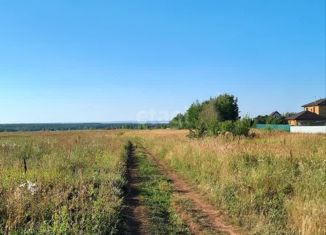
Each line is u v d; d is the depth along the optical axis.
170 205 14.19
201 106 91.50
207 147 24.20
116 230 10.19
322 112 87.62
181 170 22.70
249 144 25.61
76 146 32.47
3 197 11.59
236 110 88.81
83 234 9.03
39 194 12.14
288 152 19.70
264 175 14.70
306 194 12.34
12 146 31.06
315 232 9.30
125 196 15.51
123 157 28.09
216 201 14.09
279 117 89.62
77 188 14.35
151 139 54.41
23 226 9.66
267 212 11.97
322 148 22.25
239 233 10.91
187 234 10.83
